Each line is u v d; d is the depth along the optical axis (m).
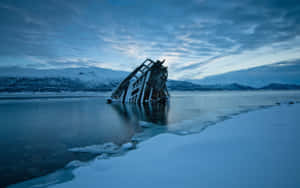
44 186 5.58
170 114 22.12
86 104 44.69
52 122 18.52
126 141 10.80
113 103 44.50
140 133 12.51
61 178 6.05
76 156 8.41
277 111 16.56
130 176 4.62
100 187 4.26
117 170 5.14
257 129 8.70
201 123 15.14
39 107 38.19
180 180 4.08
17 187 5.61
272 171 4.06
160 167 4.96
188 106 32.81
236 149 5.75
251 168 4.29
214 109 26.78
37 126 16.45
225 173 4.18
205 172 4.32
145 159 5.78
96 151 8.95
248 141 6.51
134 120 18.39
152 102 43.28
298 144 5.88
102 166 5.63
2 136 12.86
